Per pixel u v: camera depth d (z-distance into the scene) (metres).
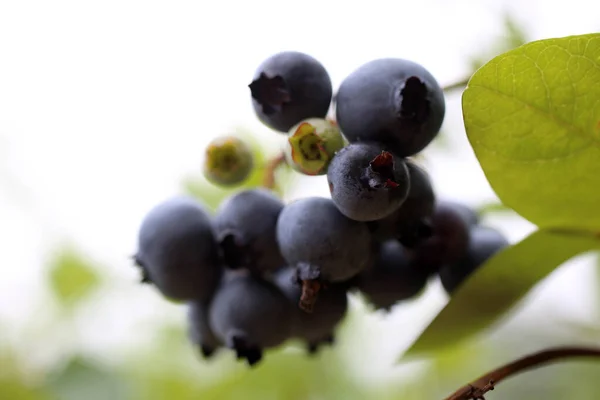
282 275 0.26
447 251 0.27
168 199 0.27
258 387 0.37
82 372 0.35
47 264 0.41
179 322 0.38
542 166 0.25
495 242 0.27
